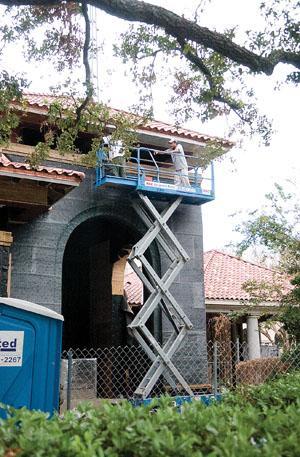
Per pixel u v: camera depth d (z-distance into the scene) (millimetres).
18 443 3094
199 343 15047
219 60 9758
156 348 13234
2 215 12625
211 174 15305
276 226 14148
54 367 5879
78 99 10891
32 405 5703
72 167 14281
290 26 8367
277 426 3430
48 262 13430
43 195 11148
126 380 15570
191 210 15945
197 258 15695
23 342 5793
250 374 11266
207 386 14328
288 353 11102
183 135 15461
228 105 10750
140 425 3225
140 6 7781
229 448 2881
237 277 20438
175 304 13727
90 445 2863
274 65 8203
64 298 18609
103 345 17391
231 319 17375
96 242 18641
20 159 13430
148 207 14250
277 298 17188
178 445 2939
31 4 7828
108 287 17594
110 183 13992
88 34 9961
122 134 12125
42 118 13602
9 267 12312
